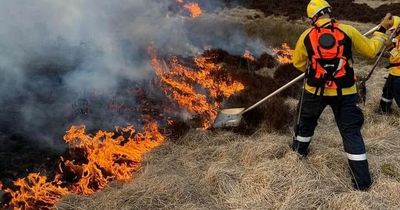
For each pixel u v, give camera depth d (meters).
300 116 4.06
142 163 4.50
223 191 3.89
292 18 13.37
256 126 5.38
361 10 14.71
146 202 3.64
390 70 5.61
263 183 3.87
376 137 5.01
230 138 5.06
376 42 3.78
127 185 3.96
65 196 3.83
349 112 3.78
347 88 3.71
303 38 3.78
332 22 3.70
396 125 5.57
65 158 4.44
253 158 4.36
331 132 5.21
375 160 4.32
